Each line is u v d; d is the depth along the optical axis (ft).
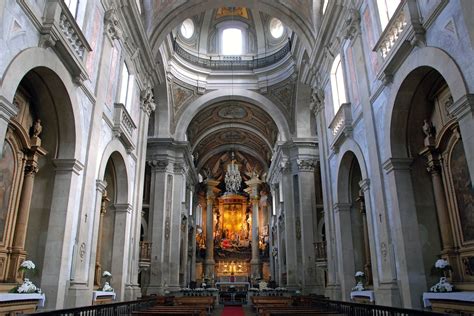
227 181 94.07
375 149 28.37
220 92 69.82
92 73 28.99
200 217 109.60
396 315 18.66
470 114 17.30
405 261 24.08
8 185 22.58
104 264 35.45
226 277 103.09
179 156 66.90
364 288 33.42
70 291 24.35
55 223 24.16
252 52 72.08
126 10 35.14
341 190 37.93
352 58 33.91
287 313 19.16
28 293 20.31
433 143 25.20
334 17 36.88
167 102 65.10
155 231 60.18
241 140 96.94
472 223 22.26
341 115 36.73
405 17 23.08
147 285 58.08
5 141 22.26
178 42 66.39
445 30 19.88
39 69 22.09
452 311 19.86
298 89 63.26
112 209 37.06
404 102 25.34
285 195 63.93
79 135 26.17
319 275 55.52
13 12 18.54
